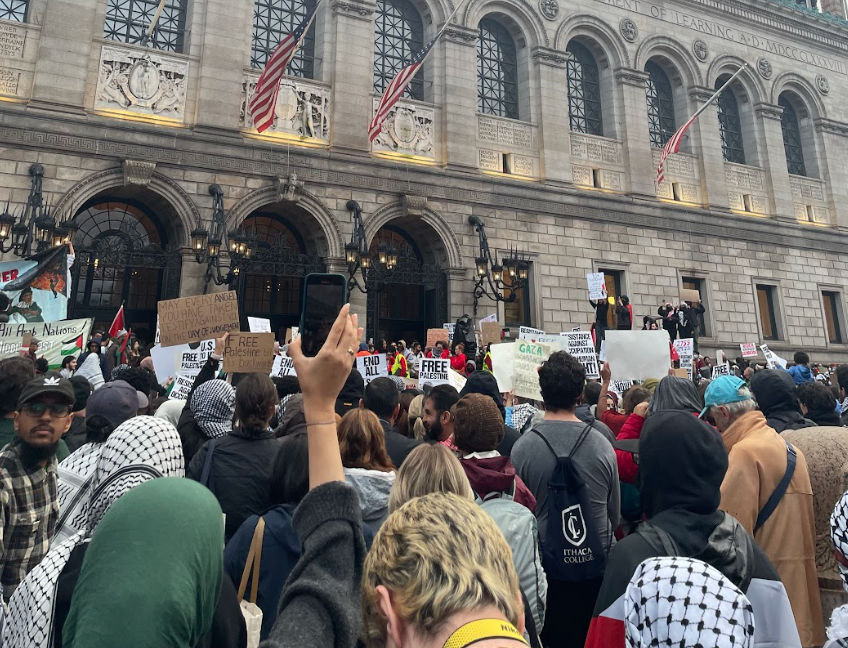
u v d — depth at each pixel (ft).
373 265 73.82
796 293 102.22
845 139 114.52
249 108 70.38
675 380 16.79
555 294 83.15
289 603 5.24
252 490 13.24
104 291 65.31
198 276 64.23
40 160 59.16
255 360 23.79
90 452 13.00
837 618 8.75
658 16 99.14
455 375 34.94
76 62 61.87
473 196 80.23
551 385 15.42
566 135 88.28
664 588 6.06
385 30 82.84
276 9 77.20
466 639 4.00
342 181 72.74
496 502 11.75
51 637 6.59
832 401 20.17
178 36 70.69
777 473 12.91
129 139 62.95
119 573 4.71
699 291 95.14
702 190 98.53
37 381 10.85
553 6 90.43
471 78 83.25
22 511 10.22
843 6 127.54
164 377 32.76
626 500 17.30
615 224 89.45
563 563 13.24
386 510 11.60
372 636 4.70
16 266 44.70
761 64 107.14
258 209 72.02
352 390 21.48
